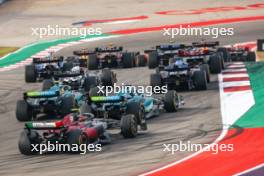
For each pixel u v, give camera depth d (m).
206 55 104.75
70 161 57.94
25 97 80.44
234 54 122.62
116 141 65.25
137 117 68.56
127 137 66.25
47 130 66.19
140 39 162.62
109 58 122.00
